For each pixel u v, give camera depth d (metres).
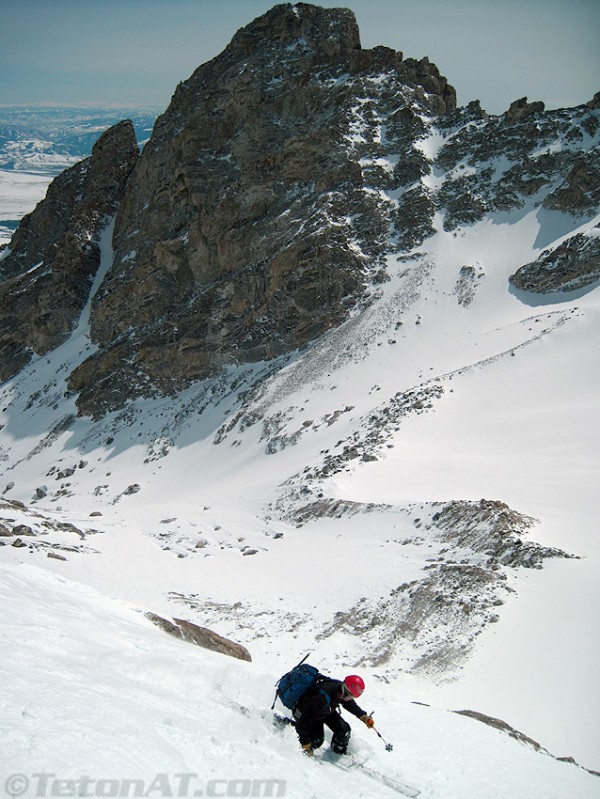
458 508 31.95
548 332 57.41
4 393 99.69
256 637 24.06
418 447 46.47
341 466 45.25
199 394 79.19
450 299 71.81
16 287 112.00
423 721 11.09
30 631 10.62
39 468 81.50
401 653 22.42
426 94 94.12
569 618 22.45
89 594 16.84
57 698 7.54
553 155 79.69
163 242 91.88
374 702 12.30
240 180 88.25
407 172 84.38
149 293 92.31
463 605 24.05
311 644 23.30
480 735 10.67
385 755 9.06
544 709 18.52
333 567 30.23
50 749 6.14
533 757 10.03
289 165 87.06
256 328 79.62
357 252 78.81
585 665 19.84
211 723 8.23
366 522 35.09
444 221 79.81
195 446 72.31
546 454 40.84
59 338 102.62
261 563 32.66
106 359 87.88
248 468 60.88
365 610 25.12
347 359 70.12
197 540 36.78
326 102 90.81
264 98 92.38
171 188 95.69
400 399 54.72
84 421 85.25
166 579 30.81
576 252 67.19
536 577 25.95
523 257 73.00
